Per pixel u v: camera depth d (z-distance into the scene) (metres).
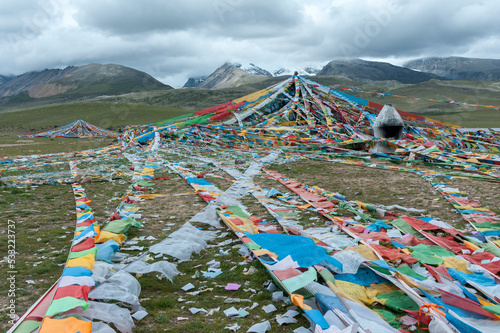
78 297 4.59
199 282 5.92
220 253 7.00
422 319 4.54
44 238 7.68
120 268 6.18
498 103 113.44
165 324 4.71
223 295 5.50
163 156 21.80
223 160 19.59
